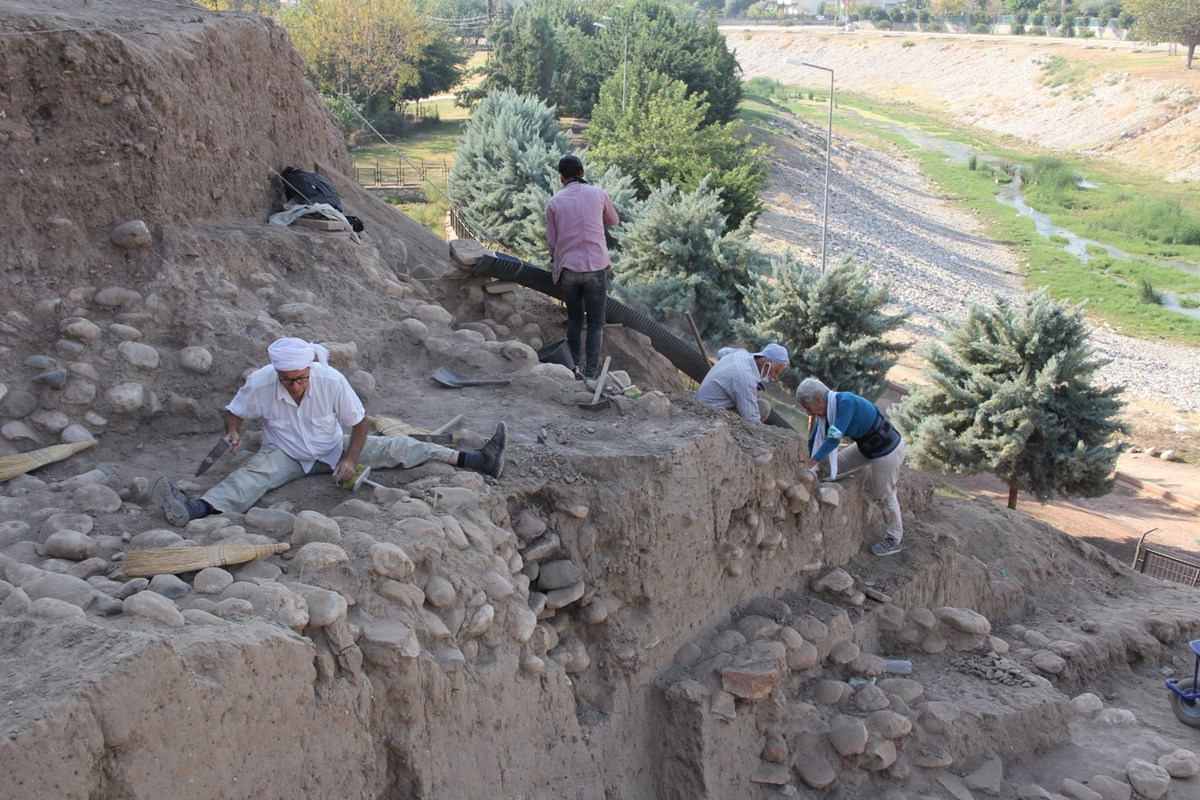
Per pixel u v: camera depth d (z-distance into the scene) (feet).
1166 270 158.81
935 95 330.95
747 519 25.70
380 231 35.17
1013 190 211.41
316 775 14.88
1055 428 66.59
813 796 23.82
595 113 153.28
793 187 179.52
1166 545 73.92
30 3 27.32
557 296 33.24
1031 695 27.53
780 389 77.87
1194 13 266.16
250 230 27.73
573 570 21.67
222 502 18.93
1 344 21.79
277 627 14.75
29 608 14.05
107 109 24.34
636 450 23.24
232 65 29.19
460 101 192.44
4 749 10.94
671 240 78.84
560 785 19.90
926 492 35.86
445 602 17.72
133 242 24.23
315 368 19.60
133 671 12.25
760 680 22.99
